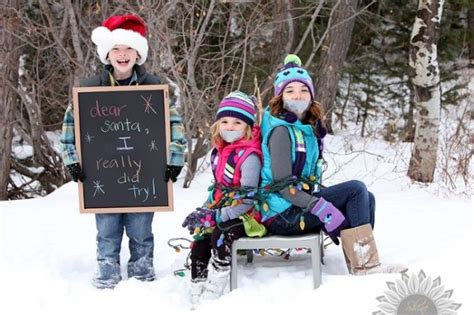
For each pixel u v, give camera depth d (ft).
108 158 14.20
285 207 13.19
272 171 13.12
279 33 35.78
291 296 12.64
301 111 13.50
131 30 13.99
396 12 47.52
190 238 17.28
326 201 13.10
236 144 13.37
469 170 25.85
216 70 32.65
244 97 13.48
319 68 38.32
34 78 33.22
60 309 12.64
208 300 12.72
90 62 28.40
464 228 17.42
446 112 35.47
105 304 12.75
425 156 25.48
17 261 15.34
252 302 12.34
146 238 14.49
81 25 28.45
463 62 47.26
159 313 12.31
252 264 14.87
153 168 14.20
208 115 26.78
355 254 13.47
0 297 13.20
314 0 38.34
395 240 16.58
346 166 28.40
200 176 26.81
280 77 13.69
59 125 33.88
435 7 25.08
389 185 25.14
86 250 16.48
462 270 13.37
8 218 19.86
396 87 50.21
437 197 22.40
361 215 13.47
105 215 14.25
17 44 29.66
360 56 48.21
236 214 13.05
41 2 29.07
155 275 14.76
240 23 31.99
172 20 28.96
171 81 26.12
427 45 24.97
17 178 36.17
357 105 48.57
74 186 25.25
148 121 14.19
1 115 29.99
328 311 11.87
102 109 14.20
